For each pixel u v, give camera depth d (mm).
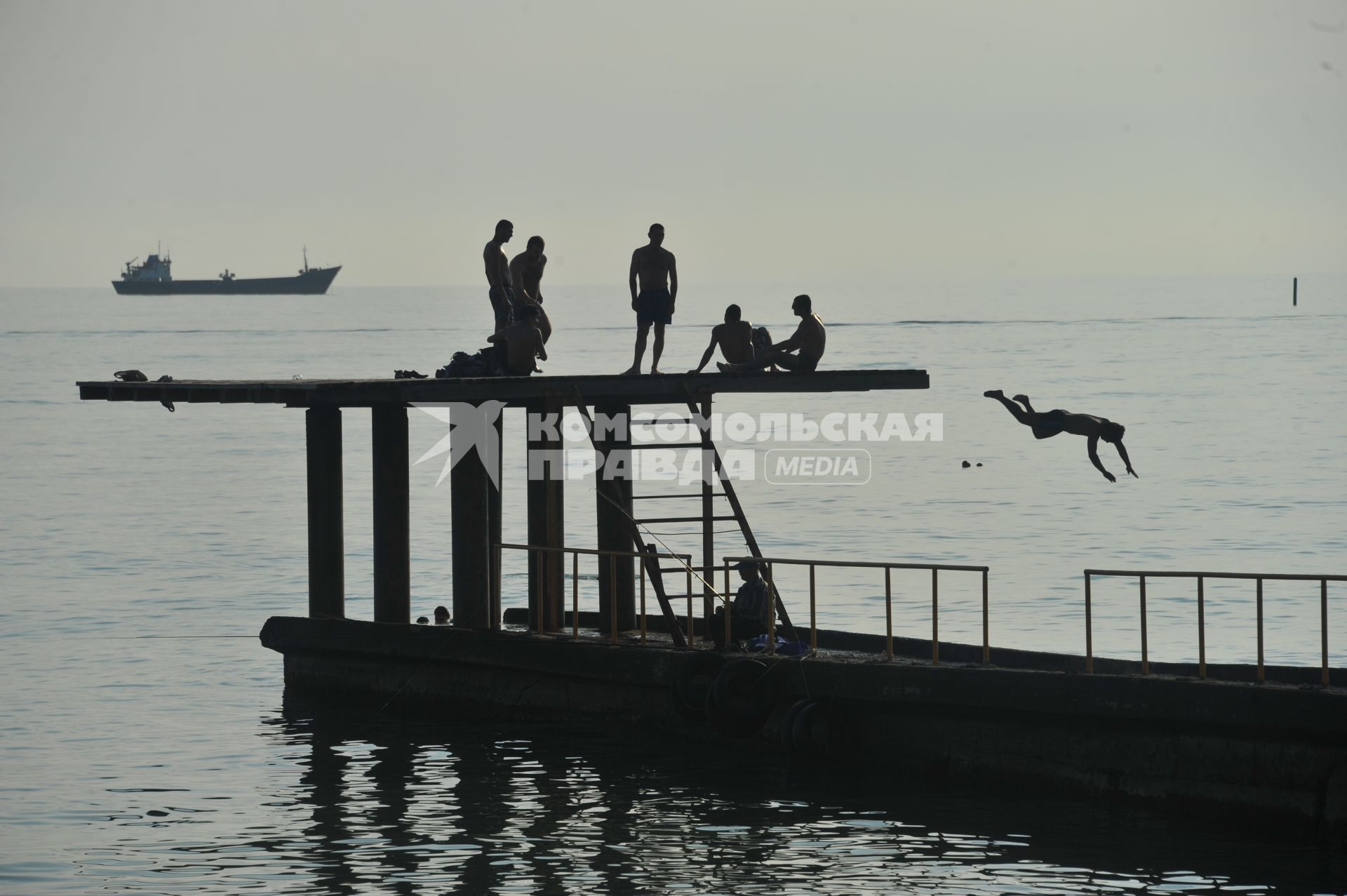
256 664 87875
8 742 69688
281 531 151625
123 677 84500
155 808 59219
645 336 75438
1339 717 50875
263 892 50188
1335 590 107500
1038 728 57656
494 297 76688
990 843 53469
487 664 71312
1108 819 55344
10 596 114375
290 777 63312
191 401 75688
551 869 52031
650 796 59812
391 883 50844
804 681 62500
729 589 69688
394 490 74500
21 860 53438
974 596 109688
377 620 75188
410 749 67375
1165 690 54156
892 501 174250
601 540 73312
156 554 136625
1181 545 136875
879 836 54688
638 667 66562
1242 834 53219
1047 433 59375
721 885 50281
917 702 59750
